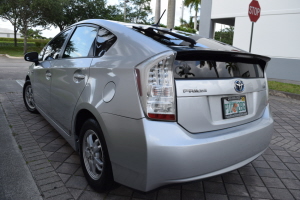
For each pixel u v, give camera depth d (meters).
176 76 1.86
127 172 1.93
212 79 2.03
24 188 2.41
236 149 2.07
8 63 16.00
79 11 36.16
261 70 2.61
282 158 3.40
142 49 1.98
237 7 11.41
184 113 1.87
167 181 1.81
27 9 29.14
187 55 1.93
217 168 1.96
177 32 2.73
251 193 2.54
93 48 2.56
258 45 11.09
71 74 2.67
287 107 6.48
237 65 2.29
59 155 3.12
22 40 51.56
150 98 1.79
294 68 10.21
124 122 1.88
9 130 3.86
